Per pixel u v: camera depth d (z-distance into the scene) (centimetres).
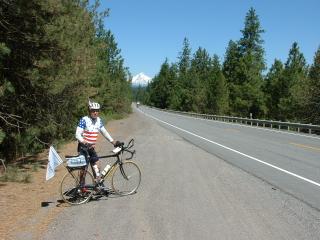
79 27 1570
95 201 932
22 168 1353
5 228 743
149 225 755
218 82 8325
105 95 4425
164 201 929
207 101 8588
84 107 2022
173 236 698
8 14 1248
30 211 852
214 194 1001
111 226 748
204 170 1340
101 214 826
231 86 8462
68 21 1370
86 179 998
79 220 784
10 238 688
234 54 9306
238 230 734
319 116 4666
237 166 1438
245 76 8112
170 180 1165
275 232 728
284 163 1534
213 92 8375
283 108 6266
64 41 1341
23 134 1393
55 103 1584
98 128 952
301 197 990
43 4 1205
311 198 982
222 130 3291
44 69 1346
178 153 1752
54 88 1352
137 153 1728
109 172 984
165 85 14775
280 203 928
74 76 1541
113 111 5416
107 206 888
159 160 1542
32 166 1388
